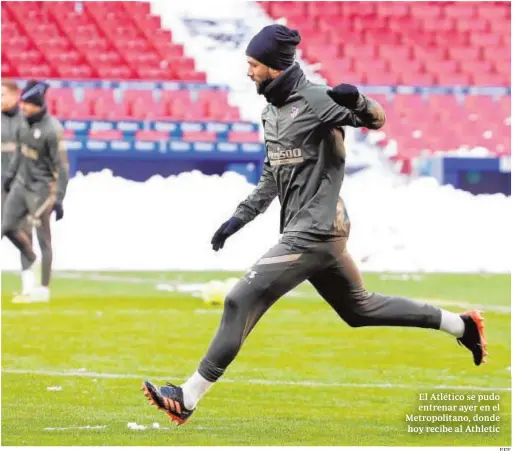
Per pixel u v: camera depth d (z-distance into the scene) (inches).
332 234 650.8
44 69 2094.0
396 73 2164.1
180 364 948.0
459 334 713.0
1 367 929.5
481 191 2039.9
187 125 1994.3
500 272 1674.5
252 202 694.5
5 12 2186.3
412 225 1768.0
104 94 2052.2
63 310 1248.2
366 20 2267.5
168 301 1331.2
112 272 1642.5
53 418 758.5
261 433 725.3
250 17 2247.8
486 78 2166.6
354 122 631.8
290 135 646.5
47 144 1309.1
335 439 716.0
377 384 880.3
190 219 1772.9
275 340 1069.8
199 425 740.0
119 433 721.0
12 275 1561.3
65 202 1772.9
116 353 995.9
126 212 1771.7
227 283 1328.7
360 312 689.6
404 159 1974.7
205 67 2114.9
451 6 2294.5
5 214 1325.0
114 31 2176.4
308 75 2153.1
